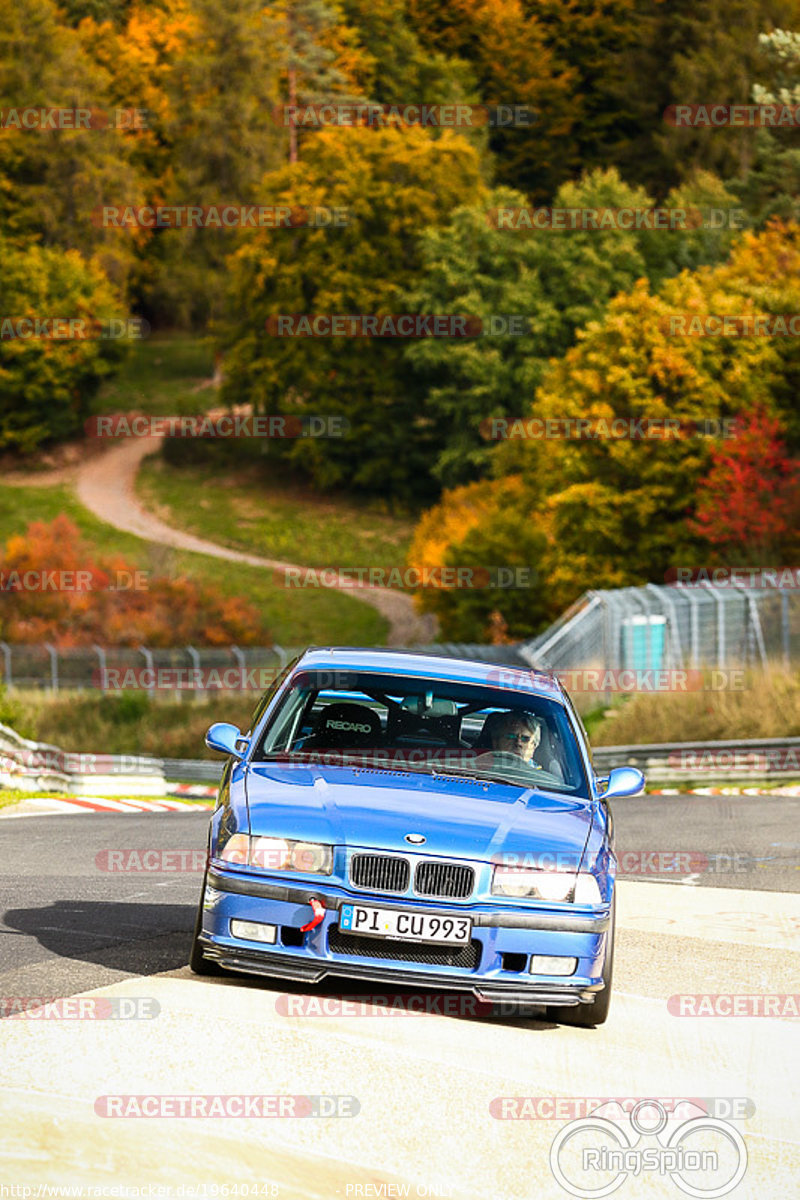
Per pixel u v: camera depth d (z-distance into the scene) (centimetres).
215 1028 2455
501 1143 2031
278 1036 2445
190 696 16750
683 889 4841
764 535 18038
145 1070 2192
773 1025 2886
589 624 13125
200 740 14125
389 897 2623
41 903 3784
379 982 2628
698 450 19988
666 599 13288
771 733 11056
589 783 3078
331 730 3069
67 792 9944
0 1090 2034
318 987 2850
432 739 3083
